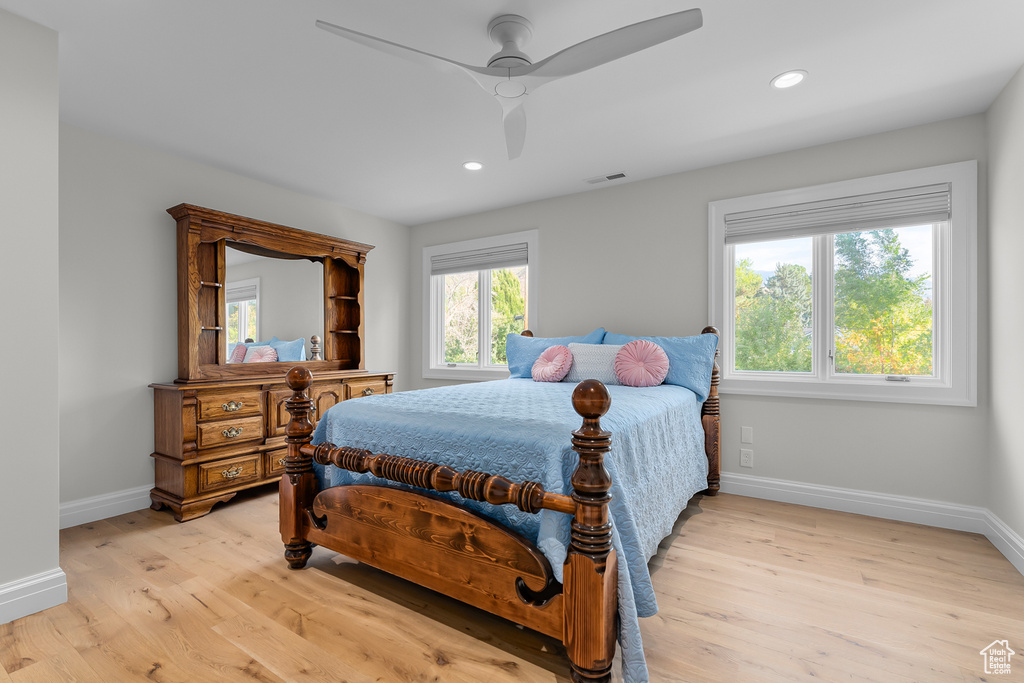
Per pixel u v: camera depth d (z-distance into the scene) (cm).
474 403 210
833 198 280
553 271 388
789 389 293
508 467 152
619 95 228
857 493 273
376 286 441
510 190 369
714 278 318
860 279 282
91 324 261
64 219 252
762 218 302
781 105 237
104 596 180
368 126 260
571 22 175
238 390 290
